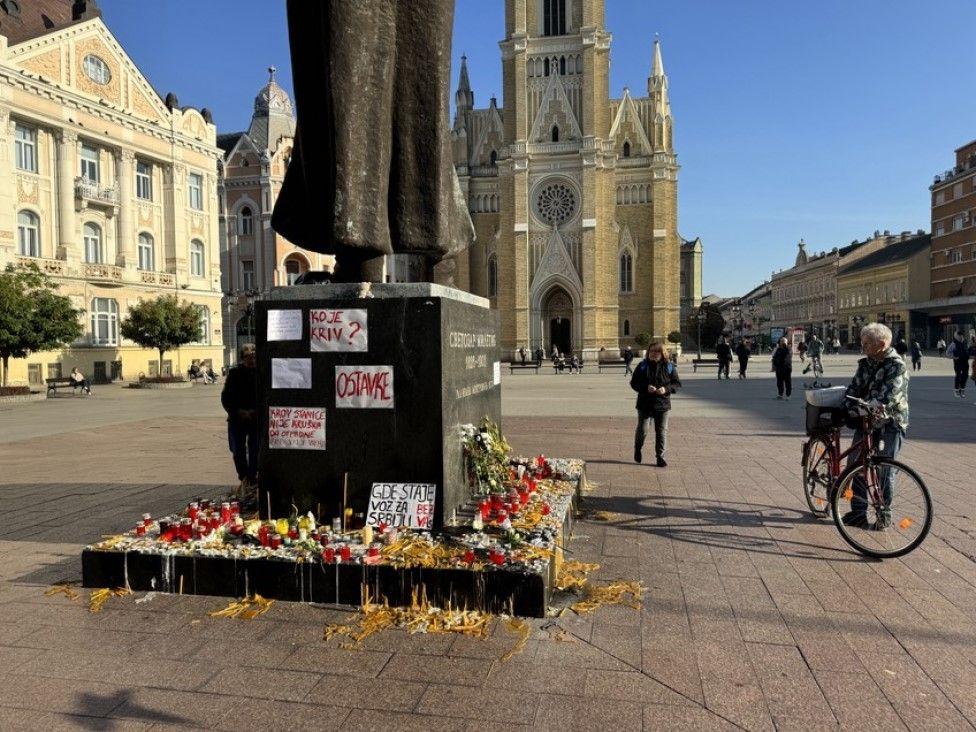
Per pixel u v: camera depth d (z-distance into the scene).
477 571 4.07
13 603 4.33
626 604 4.31
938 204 69.94
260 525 4.75
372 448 4.80
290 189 5.70
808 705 3.13
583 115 63.66
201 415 19.27
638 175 66.31
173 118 40.22
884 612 4.21
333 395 4.84
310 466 4.88
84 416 19.66
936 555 5.35
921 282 75.44
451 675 3.38
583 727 2.94
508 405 20.08
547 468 6.96
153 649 3.66
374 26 5.05
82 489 8.41
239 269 52.69
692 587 4.64
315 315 4.86
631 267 66.56
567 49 64.06
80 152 35.06
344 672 3.41
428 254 5.68
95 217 35.88
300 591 4.25
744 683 3.33
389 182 5.55
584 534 5.96
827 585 4.69
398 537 4.55
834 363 47.41
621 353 63.91
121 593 4.41
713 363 44.66
